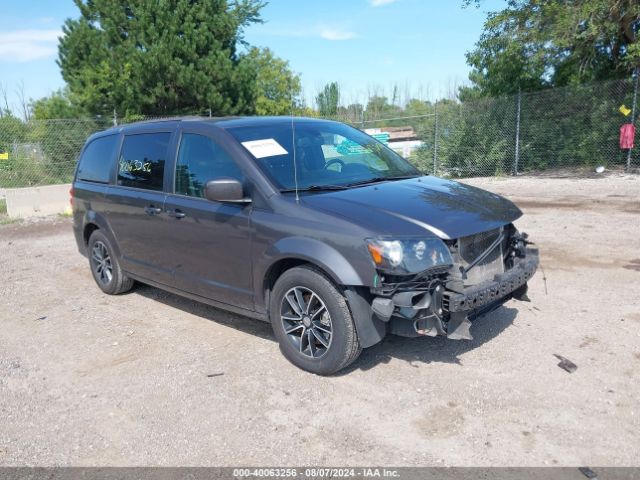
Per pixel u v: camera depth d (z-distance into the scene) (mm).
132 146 5695
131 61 20969
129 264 5781
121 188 5723
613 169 16234
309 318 4062
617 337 4508
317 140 4938
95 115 22062
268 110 32250
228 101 22625
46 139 19562
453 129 18562
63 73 25359
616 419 3371
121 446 3361
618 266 6449
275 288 4184
